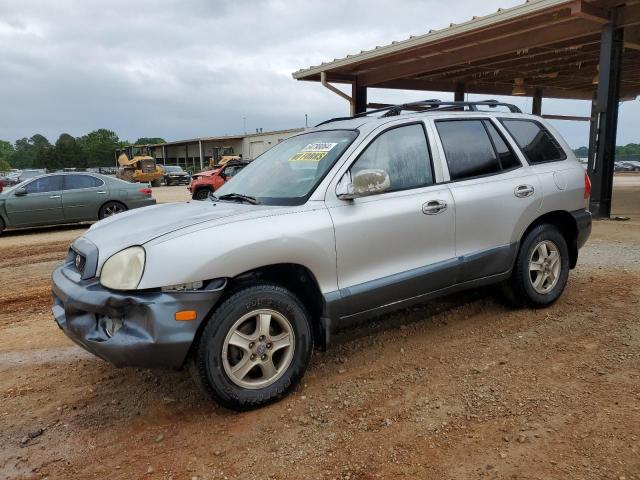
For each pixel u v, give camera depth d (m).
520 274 4.55
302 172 3.79
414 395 3.32
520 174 4.55
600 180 10.62
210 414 3.23
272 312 3.21
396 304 3.79
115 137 133.12
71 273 3.36
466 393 3.31
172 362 2.93
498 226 4.31
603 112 10.43
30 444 2.97
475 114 4.50
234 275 3.06
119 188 13.38
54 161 101.44
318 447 2.82
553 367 3.61
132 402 3.43
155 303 2.87
